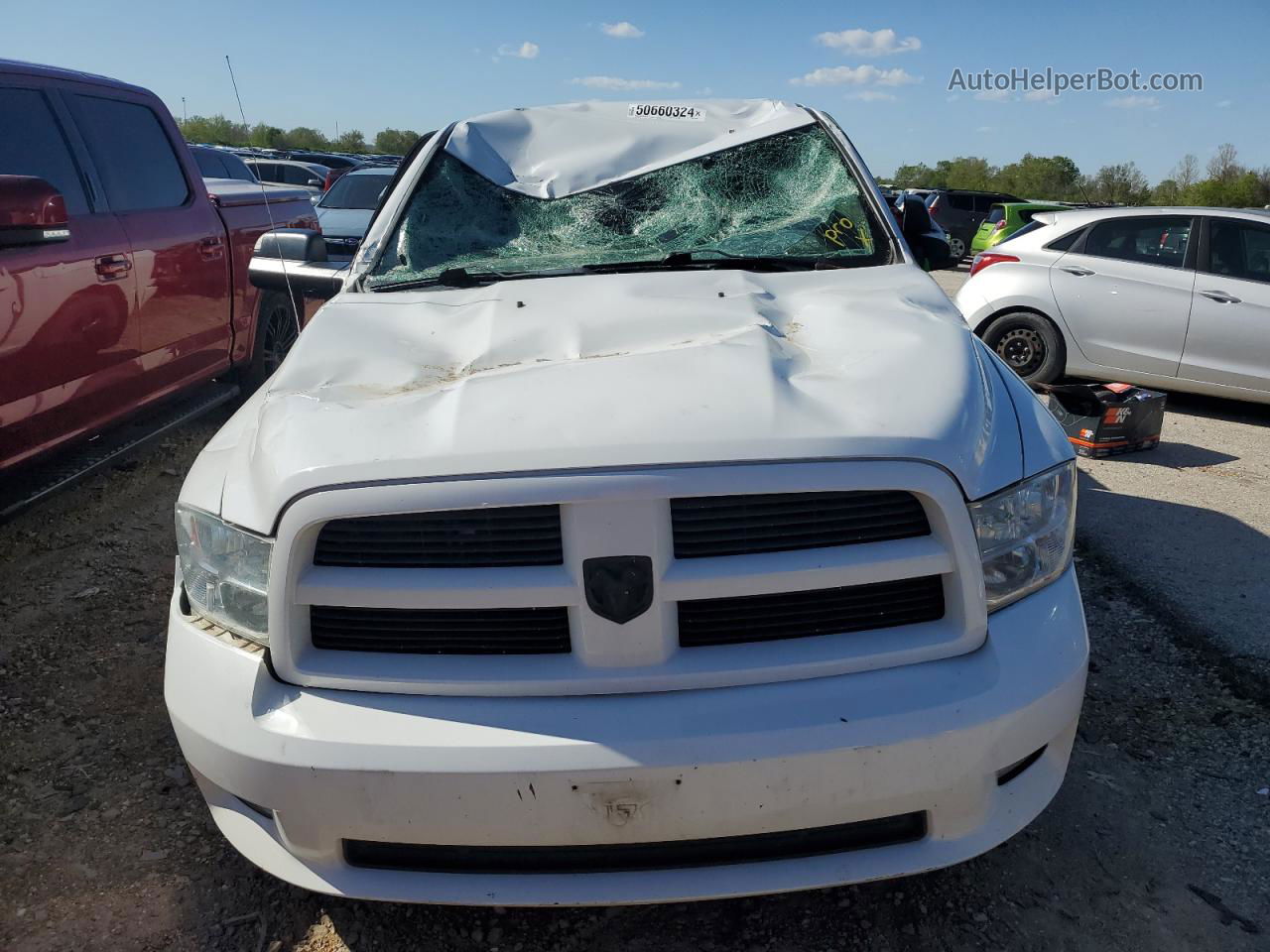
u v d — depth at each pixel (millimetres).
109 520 4496
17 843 2410
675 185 3277
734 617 1794
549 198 3250
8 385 3623
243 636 1918
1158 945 2082
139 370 4473
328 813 1768
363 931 2152
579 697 1759
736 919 2182
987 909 2188
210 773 1865
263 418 2123
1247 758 2705
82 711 2977
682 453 1731
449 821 1740
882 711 1743
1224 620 3490
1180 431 6324
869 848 1854
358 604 1794
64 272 3896
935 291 2697
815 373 2078
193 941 2131
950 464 1819
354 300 2797
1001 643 1858
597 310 2479
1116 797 2545
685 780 1701
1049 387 5848
